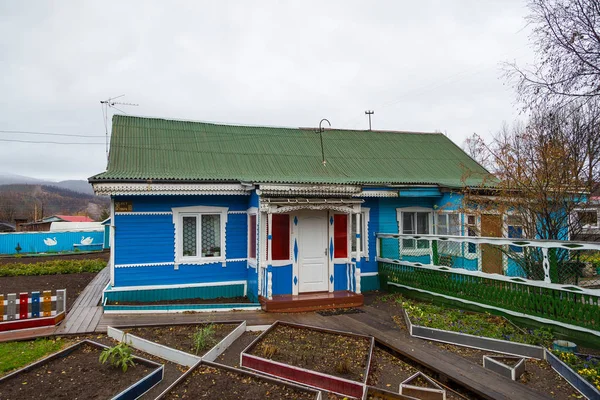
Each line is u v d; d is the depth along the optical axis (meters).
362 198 11.77
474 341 6.95
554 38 8.05
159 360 6.48
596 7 7.59
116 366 5.99
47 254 24.25
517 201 9.08
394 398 4.99
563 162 8.58
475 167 15.00
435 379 6.05
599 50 7.66
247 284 10.83
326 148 14.45
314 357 6.35
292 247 10.30
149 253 10.05
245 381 5.46
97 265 17.48
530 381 5.64
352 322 8.45
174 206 10.29
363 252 11.91
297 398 5.00
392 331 7.78
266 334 7.41
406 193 11.58
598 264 8.32
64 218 46.88
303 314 9.15
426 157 15.18
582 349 6.65
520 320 7.46
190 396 5.04
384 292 11.57
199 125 13.93
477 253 9.20
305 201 9.75
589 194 8.66
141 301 9.89
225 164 11.95
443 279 9.39
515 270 9.71
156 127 13.09
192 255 10.52
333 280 10.67
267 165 12.39
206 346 6.77
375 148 15.20
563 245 6.60
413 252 12.17
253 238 10.43
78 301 10.42
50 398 5.02
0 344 6.97
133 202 9.95
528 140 9.55
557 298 6.75
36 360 6.33
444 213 12.11
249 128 14.63
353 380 5.52
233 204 10.86
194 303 9.92
